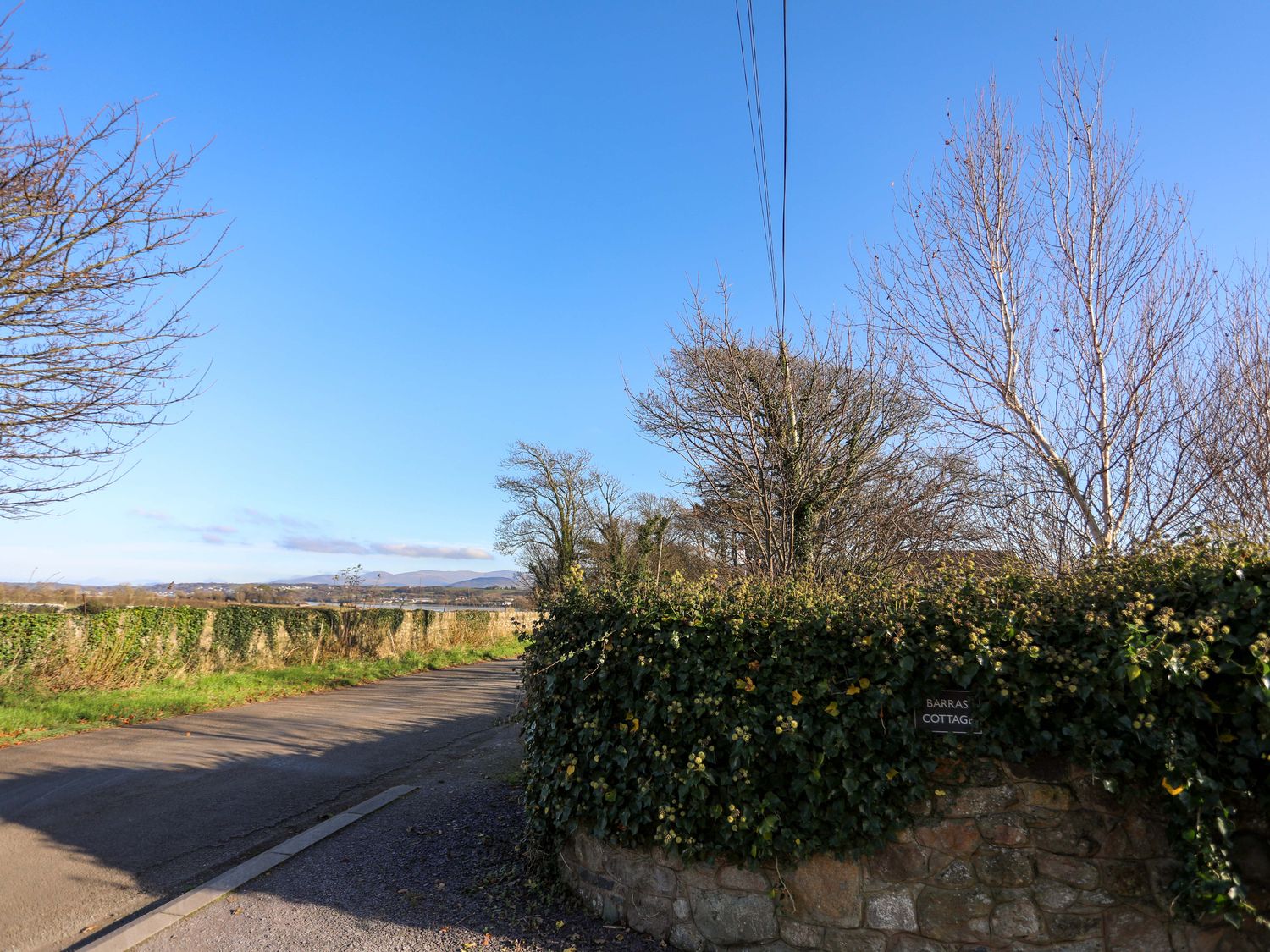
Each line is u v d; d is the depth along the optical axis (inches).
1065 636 151.2
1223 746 141.0
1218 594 143.9
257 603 931.3
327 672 816.9
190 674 700.7
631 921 183.2
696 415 355.3
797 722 162.9
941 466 309.7
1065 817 148.9
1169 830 144.0
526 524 1561.3
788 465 337.7
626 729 185.3
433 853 241.3
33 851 251.4
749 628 171.8
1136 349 258.1
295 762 400.5
